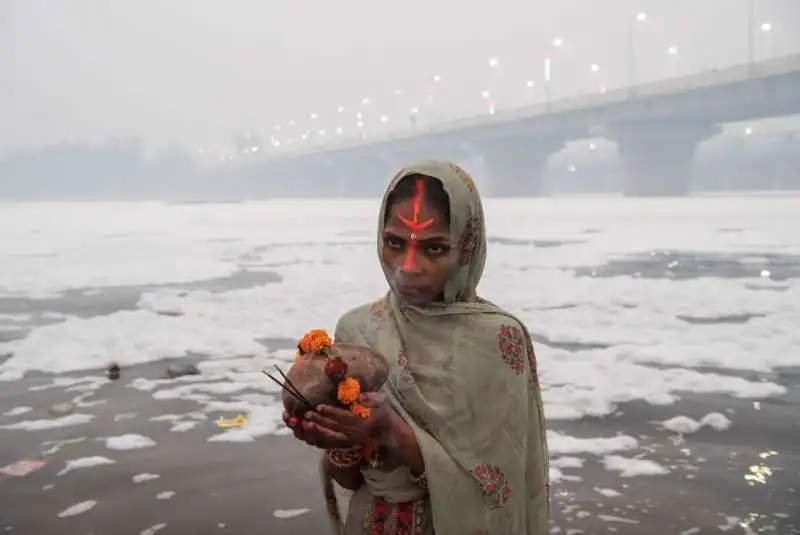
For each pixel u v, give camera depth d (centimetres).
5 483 436
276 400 612
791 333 839
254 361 746
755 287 1240
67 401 615
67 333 897
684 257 1762
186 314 1021
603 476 440
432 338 169
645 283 1267
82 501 411
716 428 523
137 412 582
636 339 819
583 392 607
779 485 424
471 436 164
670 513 389
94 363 750
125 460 475
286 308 1048
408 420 164
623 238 2388
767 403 583
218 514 394
